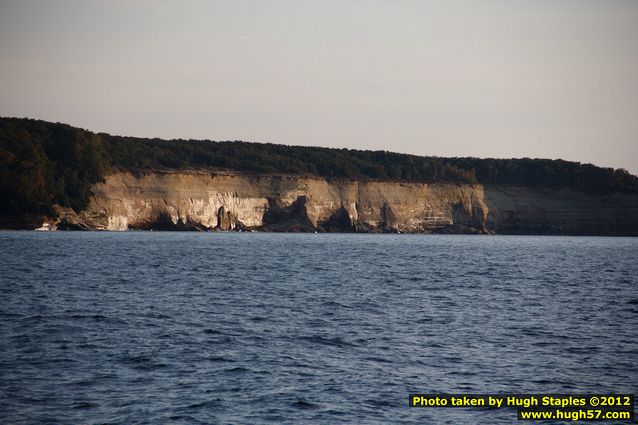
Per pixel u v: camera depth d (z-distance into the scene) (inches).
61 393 1472.7
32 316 2305.6
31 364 1678.2
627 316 2591.0
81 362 1706.4
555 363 1788.9
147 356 1772.9
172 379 1581.0
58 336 1987.0
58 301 2672.2
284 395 1478.8
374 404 1441.9
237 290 3181.6
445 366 1733.5
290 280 3708.2
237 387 1529.3
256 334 2081.7
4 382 1530.5
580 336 2151.8
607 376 1676.9
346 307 2679.6
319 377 1612.9
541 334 2172.7
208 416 1357.0
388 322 2336.4
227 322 2282.2
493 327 2276.1
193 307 2598.4
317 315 2469.2
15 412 1360.7
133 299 2785.4
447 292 3253.0
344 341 1998.0
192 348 1872.5
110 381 1558.8
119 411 1376.7
